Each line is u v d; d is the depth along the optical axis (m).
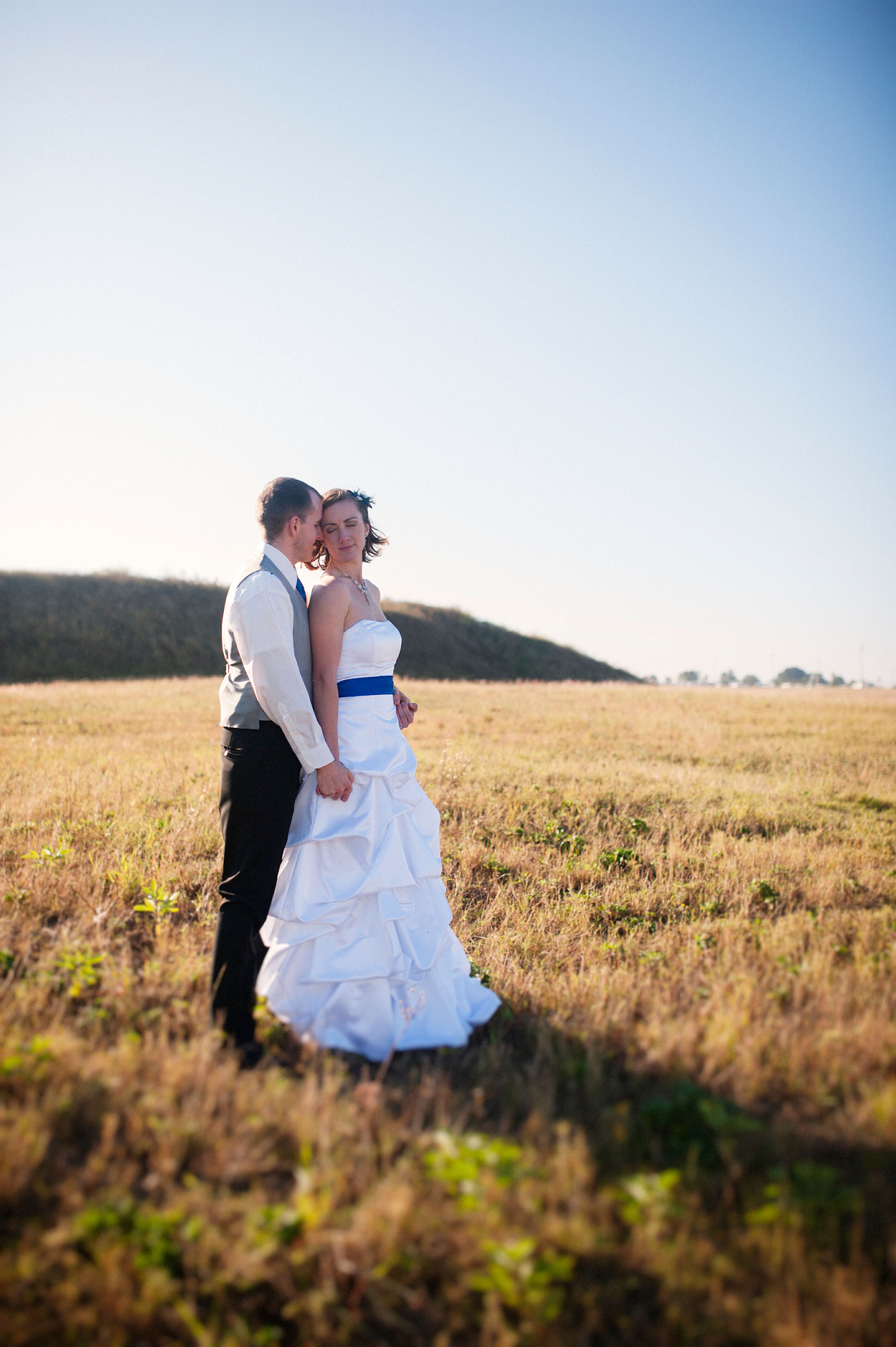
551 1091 2.75
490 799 7.72
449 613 67.06
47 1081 2.57
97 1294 1.80
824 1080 2.84
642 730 15.14
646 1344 1.84
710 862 6.18
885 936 4.49
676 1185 2.26
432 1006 3.44
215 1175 2.24
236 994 3.17
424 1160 2.25
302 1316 1.83
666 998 3.54
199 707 17.97
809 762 11.86
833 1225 2.11
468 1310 1.86
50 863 5.01
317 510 3.52
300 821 3.57
